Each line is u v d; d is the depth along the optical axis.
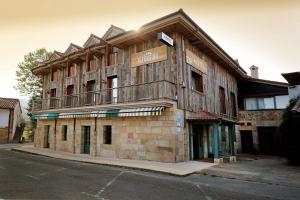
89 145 15.66
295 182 7.66
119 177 8.17
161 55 13.04
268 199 5.80
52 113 18.34
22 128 31.22
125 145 13.26
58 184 6.97
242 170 9.80
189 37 13.48
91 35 18.62
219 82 17.47
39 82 29.73
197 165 10.77
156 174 8.95
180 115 12.18
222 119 12.02
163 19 11.82
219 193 6.27
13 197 5.54
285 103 18.30
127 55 14.73
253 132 19.30
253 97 20.06
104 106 13.92
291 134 12.26
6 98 30.28
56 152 16.38
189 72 13.41
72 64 18.89
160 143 11.83
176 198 5.74
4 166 10.20
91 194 5.94
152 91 12.94
